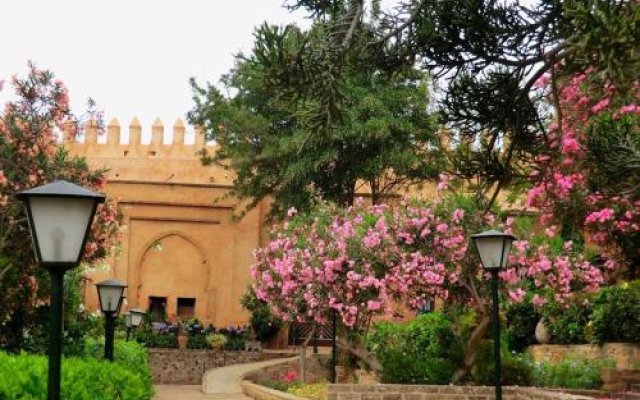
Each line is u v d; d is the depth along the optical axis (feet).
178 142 108.37
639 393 44.60
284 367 81.46
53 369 17.01
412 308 53.11
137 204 107.14
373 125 82.79
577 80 30.55
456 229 49.03
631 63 17.97
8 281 43.32
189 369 97.09
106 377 25.61
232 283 107.14
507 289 50.03
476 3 23.70
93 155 107.04
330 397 46.70
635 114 31.30
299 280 59.93
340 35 23.29
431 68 25.35
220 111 93.76
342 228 55.42
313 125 23.11
